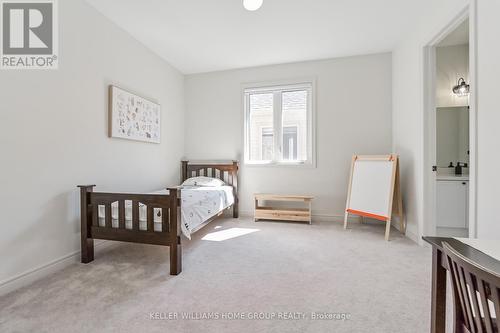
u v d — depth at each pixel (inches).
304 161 148.3
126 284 68.7
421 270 77.3
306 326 51.0
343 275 74.2
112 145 101.8
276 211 138.6
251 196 153.9
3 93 65.3
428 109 96.8
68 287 66.9
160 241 76.9
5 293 63.8
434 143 96.7
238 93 155.2
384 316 54.3
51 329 50.0
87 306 57.9
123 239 81.3
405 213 117.8
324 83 141.9
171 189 75.6
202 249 97.0
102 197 83.1
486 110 60.3
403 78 117.3
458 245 36.2
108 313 55.2
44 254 74.6
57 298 61.4
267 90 152.1
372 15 98.2
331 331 49.4
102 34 96.5
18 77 68.7
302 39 118.0
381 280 70.9
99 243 94.6
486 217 60.3
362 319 53.3
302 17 99.7
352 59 137.7
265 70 150.7
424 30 94.6
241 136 154.6
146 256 90.2
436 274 37.2
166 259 87.2
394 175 111.1
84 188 83.0
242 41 119.6
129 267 80.4
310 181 144.9
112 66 101.7
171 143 147.9
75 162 85.0
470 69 65.4
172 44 122.2
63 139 80.7
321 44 123.3
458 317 30.6
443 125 125.6
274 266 80.9
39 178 73.4
